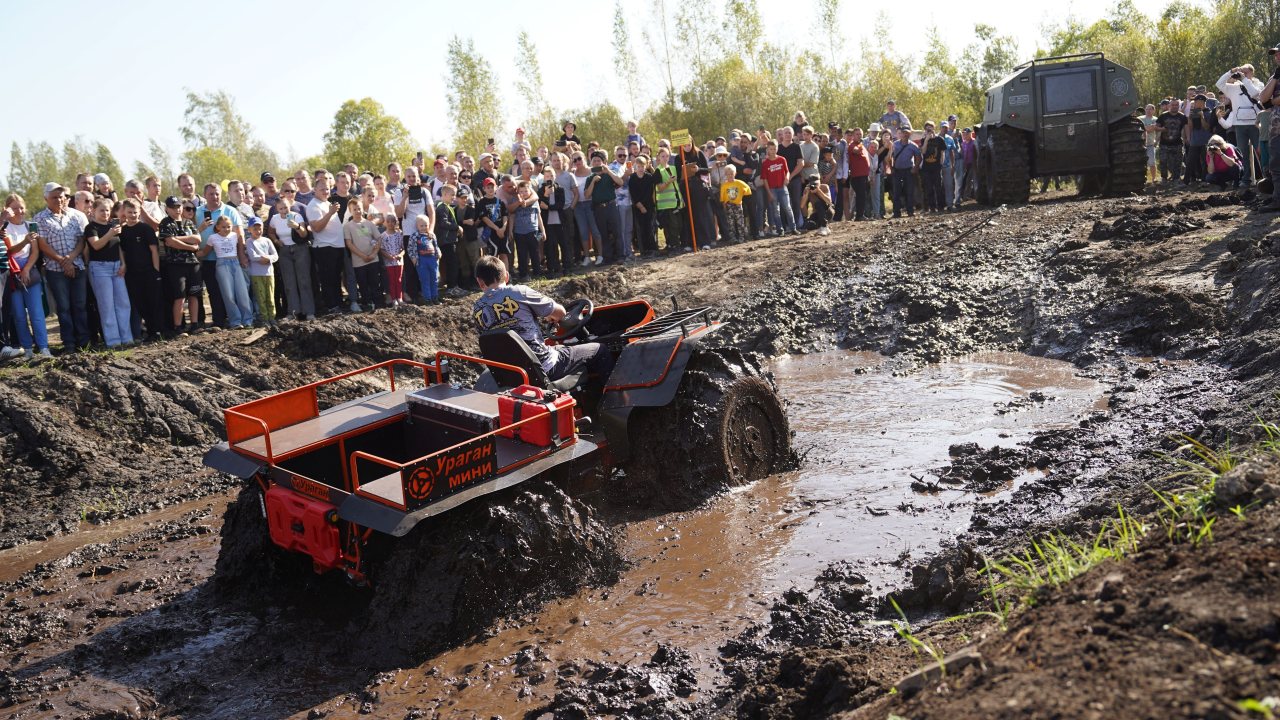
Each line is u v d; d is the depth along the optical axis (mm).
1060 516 5172
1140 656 2586
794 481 6516
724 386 6426
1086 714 2381
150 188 12141
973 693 2760
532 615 4926
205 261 11320
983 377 8688
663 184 15203
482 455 4824
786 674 3934
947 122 20250
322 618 5121
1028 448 6523
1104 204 14516
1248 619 2566
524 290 6121
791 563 5266
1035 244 12352
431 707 4195
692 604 4922
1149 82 34188
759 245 15352
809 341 10773
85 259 10281
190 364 9539
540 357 6102
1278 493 3344
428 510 4551
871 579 4918
